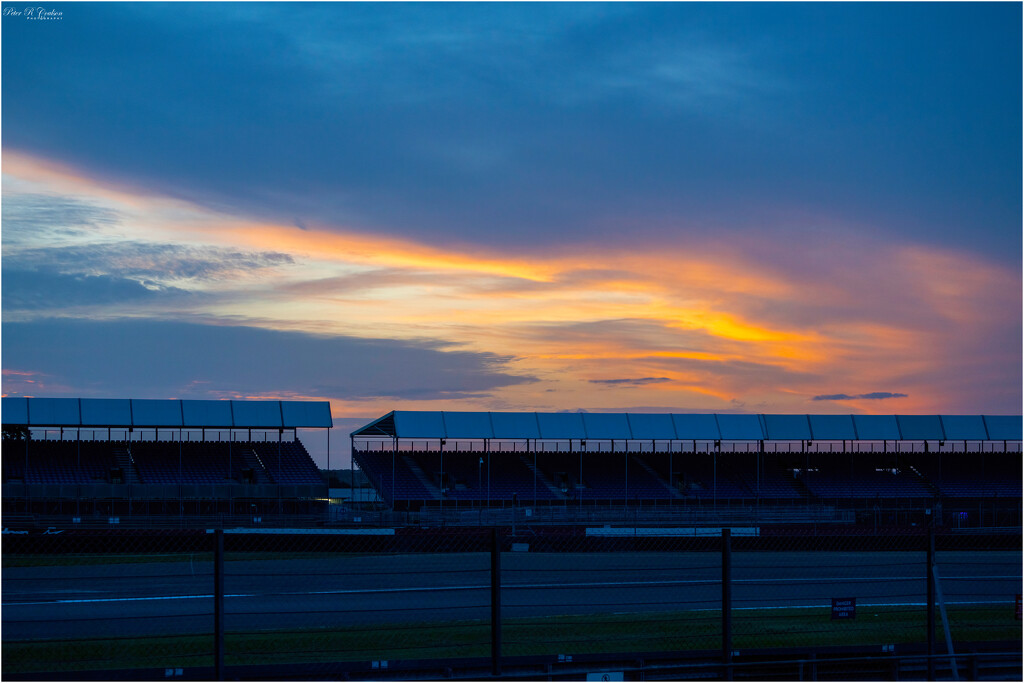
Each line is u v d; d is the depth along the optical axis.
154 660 14.96
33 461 47.03
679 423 51.38
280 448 53.03
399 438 47.94
